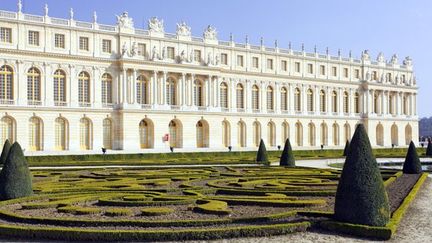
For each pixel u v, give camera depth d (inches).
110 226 882.1
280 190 1295.5
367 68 5565.9
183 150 3875.5
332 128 5285.4
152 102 3941.9
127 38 3843.5
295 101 4987.7
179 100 4099.4
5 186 1144.2
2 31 3326.8
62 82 3592.5
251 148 4461.1
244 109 4569.4
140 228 866.1
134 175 1708.9
